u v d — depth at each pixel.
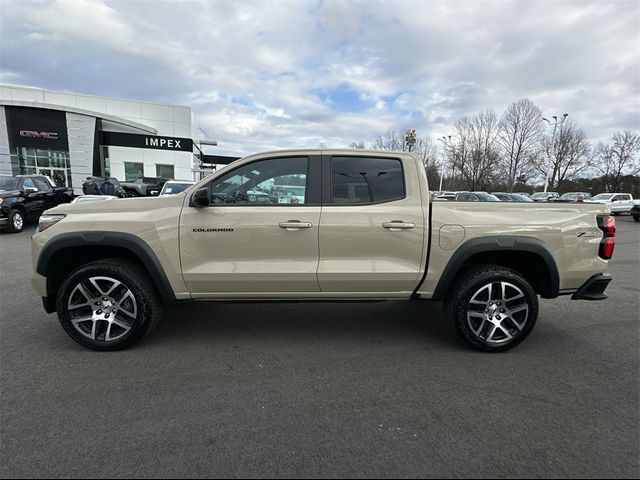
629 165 57.94
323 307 5.06
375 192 3.66
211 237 3.51
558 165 57.75
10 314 4.59
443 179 67.31
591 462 2.22
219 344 3.83
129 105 31.20
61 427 2.48
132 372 3.22
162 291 3.55
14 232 11.54
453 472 2.14
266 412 2.68
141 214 3.53
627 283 6.77
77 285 3.49
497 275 3.57
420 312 4.91
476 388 3.04
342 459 2.23
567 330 4.34
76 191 28.02
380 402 2.83
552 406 2.79
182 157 31.69
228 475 2.10
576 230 3.65
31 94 28.89
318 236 3.54
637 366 3.45
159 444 2.33
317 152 3.68
